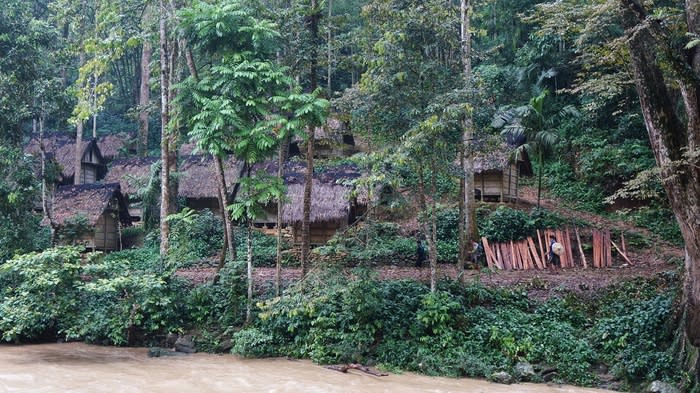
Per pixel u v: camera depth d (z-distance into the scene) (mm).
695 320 9766
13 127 17266
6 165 16750
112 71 37781
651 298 12234
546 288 13547
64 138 31266
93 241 21422
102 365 10984
